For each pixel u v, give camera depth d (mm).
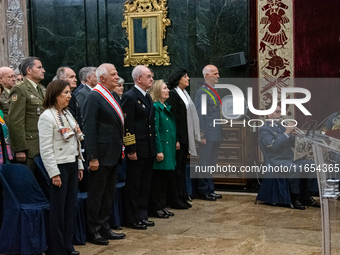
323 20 6664
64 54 7465
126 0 7230
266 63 6816
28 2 7484
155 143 4742
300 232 4535
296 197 5660
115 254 3832
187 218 5125
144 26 7180
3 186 3719
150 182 4820
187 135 5559
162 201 5188
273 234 4461
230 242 4188
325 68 6699
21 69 4383
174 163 5094
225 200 6082
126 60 7273
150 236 4391
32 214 3635
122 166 5172
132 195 4656
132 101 4590
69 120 3771
